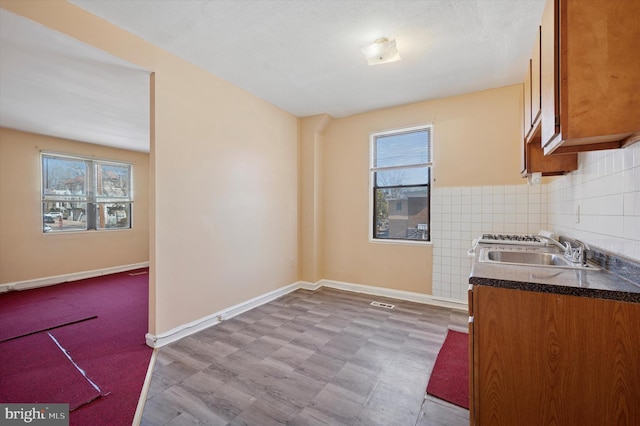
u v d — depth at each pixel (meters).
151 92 2.55
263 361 2.33
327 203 4.56
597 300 1.21
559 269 1.56
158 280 2.58
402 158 4.00
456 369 2.19
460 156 3.56
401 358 2.37
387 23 2.24
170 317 2.68
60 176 4.97
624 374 1.18
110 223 5.64
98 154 5.42
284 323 3.11
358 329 2.95
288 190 4.24
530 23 2.22
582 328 1.23
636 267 1.23
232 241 3.32
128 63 2.39
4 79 2.73
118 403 1.84
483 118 3.44
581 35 1.07
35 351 2.52
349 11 2.10
